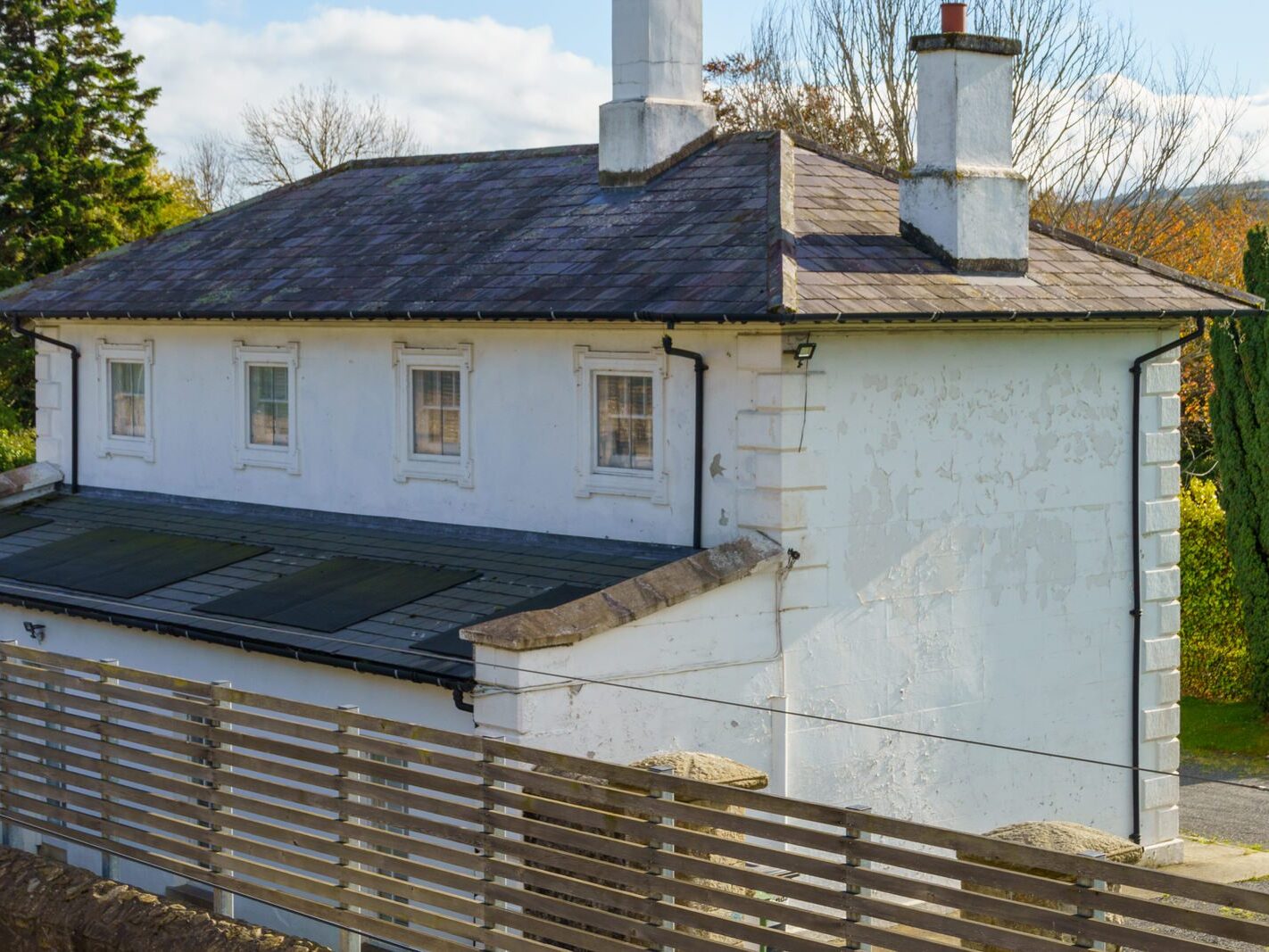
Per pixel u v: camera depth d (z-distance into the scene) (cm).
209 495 2053
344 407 1872
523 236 1791
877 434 1516
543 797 931
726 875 834
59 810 1211
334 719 1013
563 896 932
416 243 1898
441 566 1650
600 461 1623
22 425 4444
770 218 1587
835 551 1488
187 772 1111
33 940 1152
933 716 1571
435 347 1762
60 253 4416
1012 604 1631
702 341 1508
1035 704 1653
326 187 2291
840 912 1464
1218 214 4219
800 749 1472
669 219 1695
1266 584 2328
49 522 2109
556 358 1642
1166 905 688
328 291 1836
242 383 1994
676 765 982
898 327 1524
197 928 1071
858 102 3838
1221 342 2309
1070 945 714
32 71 4409
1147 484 1738
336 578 1661
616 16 1841
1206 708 2505
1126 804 1727
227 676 1578
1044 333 1645
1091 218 3806
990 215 1597
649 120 1814
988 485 1606
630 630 1340
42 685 1280
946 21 1609
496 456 1711
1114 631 1716
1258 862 1758
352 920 1007
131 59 4644
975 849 745
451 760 957
